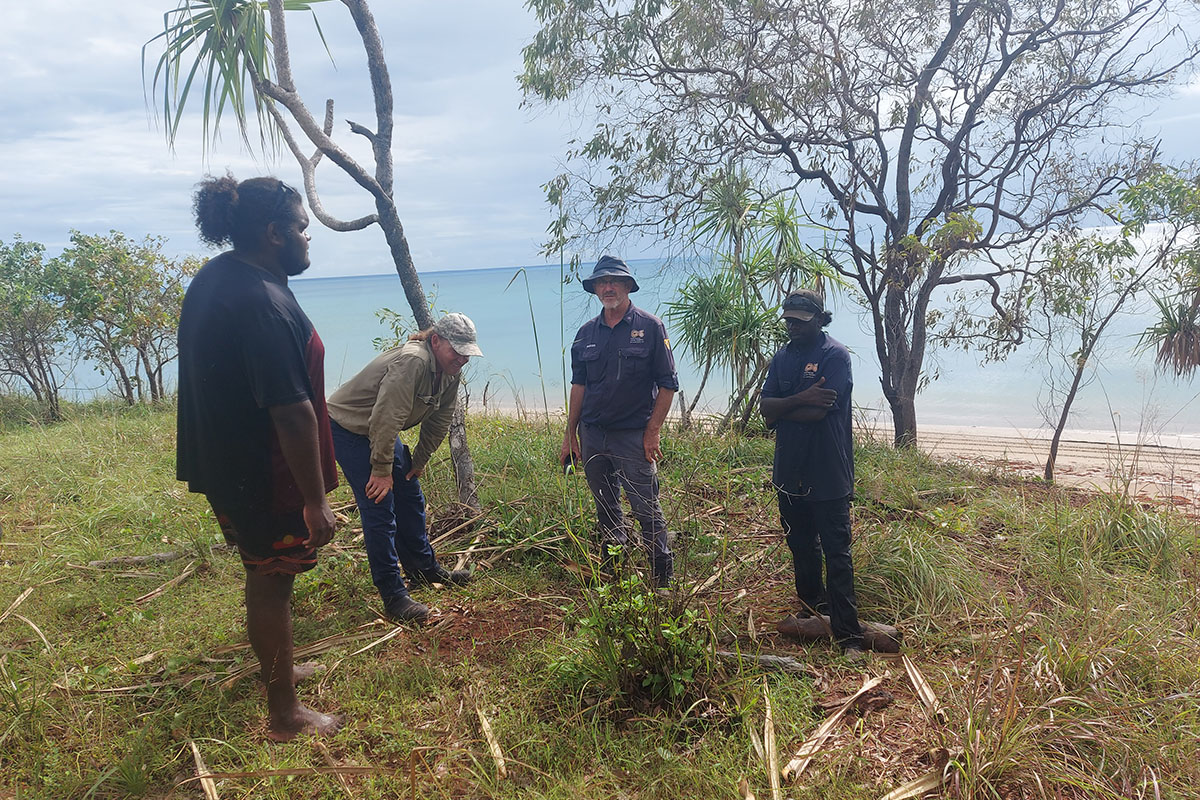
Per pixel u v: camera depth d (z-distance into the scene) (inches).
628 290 152.7
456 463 199.2
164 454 276.2
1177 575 161.2
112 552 184.1
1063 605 145.6
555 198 293.3
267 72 199.8
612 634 119.5
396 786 98.7
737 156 291.3
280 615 105.5
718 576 156.9
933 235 272.8
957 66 294.7
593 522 182.2
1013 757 97.0
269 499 98.7
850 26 285.1
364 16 187.5
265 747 105.5
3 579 168.7
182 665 128.6
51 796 96.7
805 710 113.2
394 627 142.6
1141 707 109.4
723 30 276.8
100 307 406.9
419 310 192.4
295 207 102.0
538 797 95.2
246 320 92.4
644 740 105.9
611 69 284.2
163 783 100.5
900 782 98.0
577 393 162.1
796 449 132.0
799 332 131.8
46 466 258.8
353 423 144.5
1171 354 261.9
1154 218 240.7
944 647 132.9
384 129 191.0
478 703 116.8
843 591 131.3
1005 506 206.2
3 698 115.4
